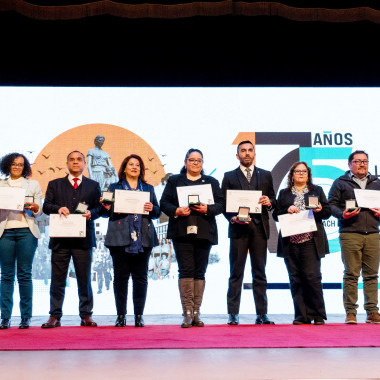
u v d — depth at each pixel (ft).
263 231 12.86
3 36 16.84
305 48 17.57
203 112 17.72
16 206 12.24
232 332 10.57
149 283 16.89
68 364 7.18
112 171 17.43
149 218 12.20
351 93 17.83
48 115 17.54
